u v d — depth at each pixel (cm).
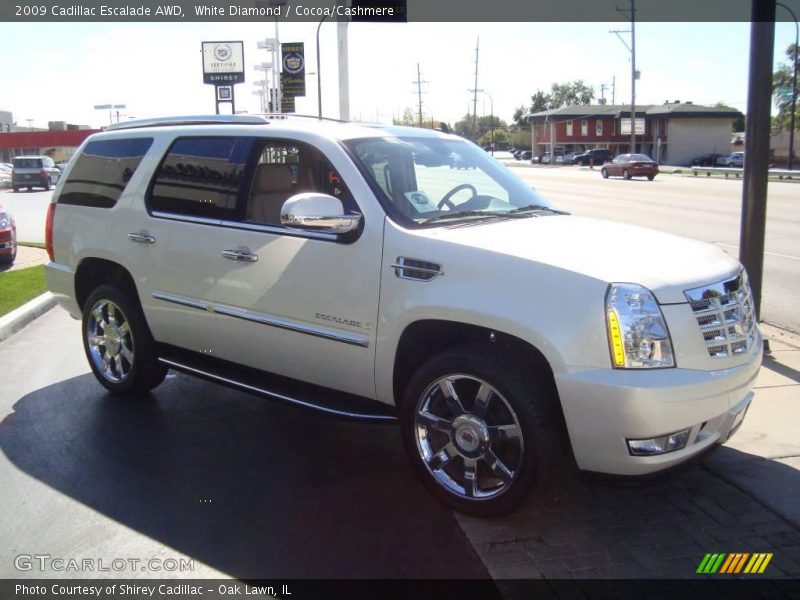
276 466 441
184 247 478
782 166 6319
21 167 3884
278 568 333
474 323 352
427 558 341
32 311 839
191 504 393
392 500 398
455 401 371
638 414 319
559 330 329
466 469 373
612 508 387
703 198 2533
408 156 450
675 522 371
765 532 361
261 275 436
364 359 398
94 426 504
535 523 371
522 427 346
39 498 399
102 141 559
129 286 535
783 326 764
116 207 528
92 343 570
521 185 504
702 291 343
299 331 421
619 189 3131
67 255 571
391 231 386
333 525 371
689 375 328
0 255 1149
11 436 486
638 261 351
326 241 407
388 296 382
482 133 12875
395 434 493
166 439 482
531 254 350
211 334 475
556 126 8600
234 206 458
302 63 2122
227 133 475
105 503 394
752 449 450
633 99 5972
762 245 645
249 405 548
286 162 452
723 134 7762
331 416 414
